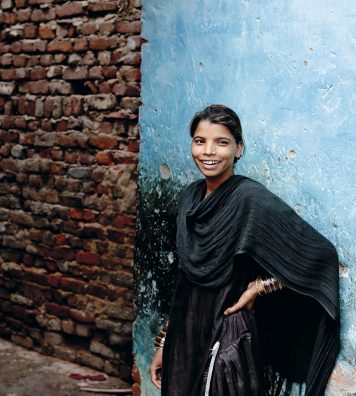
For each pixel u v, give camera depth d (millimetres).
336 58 2213
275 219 2064
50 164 3676
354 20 2164
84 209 3547
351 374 2213
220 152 2125
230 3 2523
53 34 3594
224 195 2139
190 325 2203
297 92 2322
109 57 3373
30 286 3824
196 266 2148
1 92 3854
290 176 2350
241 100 2496
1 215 3938
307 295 2094
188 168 2730
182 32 2711
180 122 2750
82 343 3631
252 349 2098
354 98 2172
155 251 2924
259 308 2322
